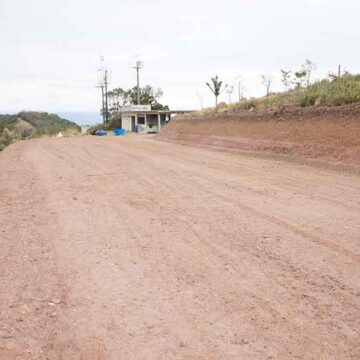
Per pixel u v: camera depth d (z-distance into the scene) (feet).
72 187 36.81
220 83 124.77
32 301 15.61
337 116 49.57
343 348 12.49
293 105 60.59
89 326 13.85
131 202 30.73
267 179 38.14
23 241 22.31
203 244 21.45
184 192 33.73
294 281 16.98
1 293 16.28
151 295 15.99
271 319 14.16
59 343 12.92
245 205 28.86
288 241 21.48
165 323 13.98
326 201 29.25
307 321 13.99
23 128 346.74
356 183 34.65
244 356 12.14
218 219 25.73
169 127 107.55
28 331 13.62
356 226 23.48
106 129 227.61
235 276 17.58
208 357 12.11
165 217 26.48
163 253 20.31
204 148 69.87
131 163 52.90
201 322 14.02
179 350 12.47
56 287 16.76
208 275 17.74
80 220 26.09
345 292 15.96
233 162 50.31
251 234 22.75
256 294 15.96
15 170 48.93
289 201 29.63
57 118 427.33
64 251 20.75
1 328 13.80
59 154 67.92
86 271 18.31
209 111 95.35
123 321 14.14
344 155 43.37
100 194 33.68
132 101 282.36
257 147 57.88
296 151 50.29
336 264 18.48
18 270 18.51
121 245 21.50
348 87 55.67
